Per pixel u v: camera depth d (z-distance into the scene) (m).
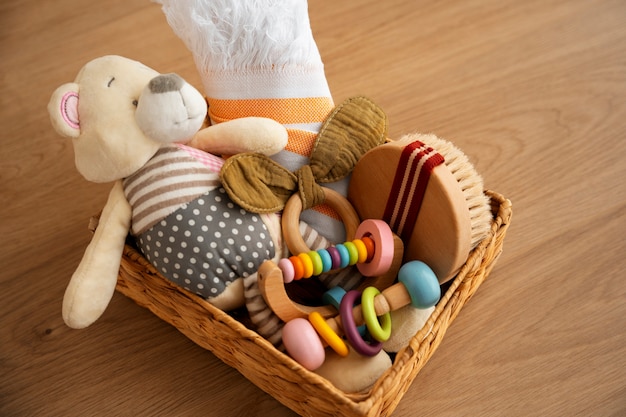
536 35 0.96
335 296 0.62
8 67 0.97
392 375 0.56
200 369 0.68
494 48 0.95
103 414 0.66
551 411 0.64
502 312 0.71
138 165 0.59
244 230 0.60
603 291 0.71
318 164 0.65
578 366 0.67
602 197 0.78
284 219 0.62
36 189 0.83
